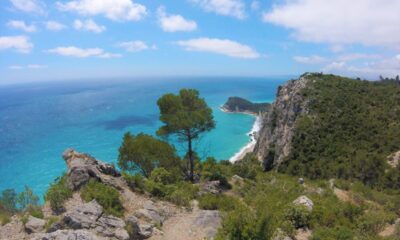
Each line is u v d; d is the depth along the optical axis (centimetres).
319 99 8288
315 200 2402
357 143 6650
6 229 1439
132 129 16725
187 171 3575
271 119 9600
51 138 14650
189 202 2248
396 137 6250
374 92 8406
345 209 2125
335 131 7212
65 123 18675
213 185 2875
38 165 10519
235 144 13862
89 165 2152
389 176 5147
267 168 8500
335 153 6619
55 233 1229
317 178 6106
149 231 1572
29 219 1484
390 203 2644
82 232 1245
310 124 7656
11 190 1852
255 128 17550
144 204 1919
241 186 3158
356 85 9000
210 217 1859
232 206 2192
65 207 1691
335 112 7744
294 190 3128
